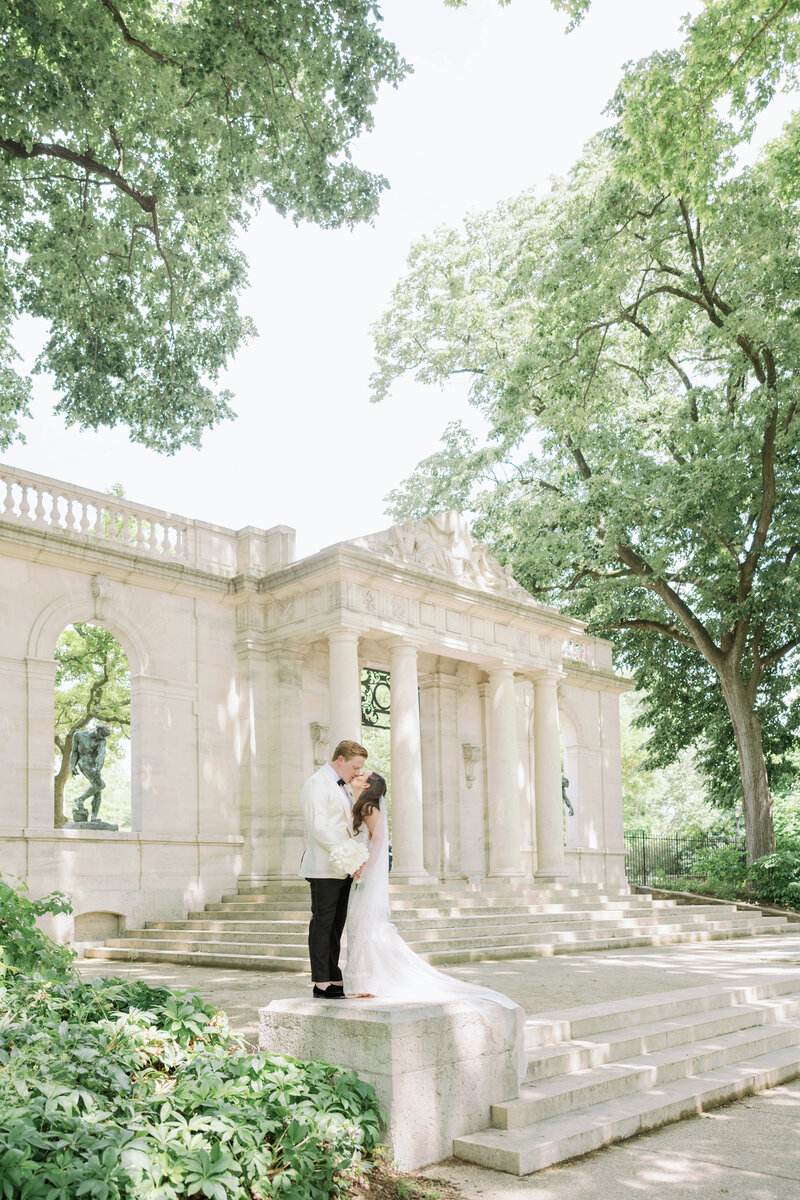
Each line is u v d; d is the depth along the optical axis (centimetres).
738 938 2398
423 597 2527
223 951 1797
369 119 1630
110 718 3747
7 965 858
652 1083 880
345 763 851
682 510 2941
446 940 1736
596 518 3155
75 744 2234
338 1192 606
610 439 3088
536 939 1917
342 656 2291
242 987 1323
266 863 2373
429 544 2655
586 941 1934
